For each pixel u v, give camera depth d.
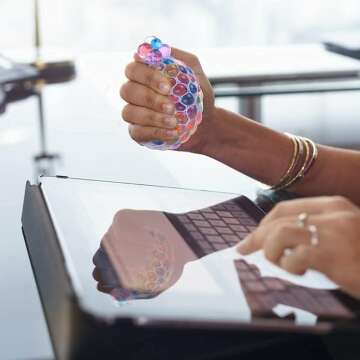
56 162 1.32
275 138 1.20
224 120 1.20
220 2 3.34
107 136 1.49
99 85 1.92
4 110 1.69
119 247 0.82
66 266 0.75
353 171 1.19
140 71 1.05
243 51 2.55
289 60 2.39
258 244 0.74
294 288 0.73
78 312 0.65
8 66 2.01
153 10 3.31
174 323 0.60
